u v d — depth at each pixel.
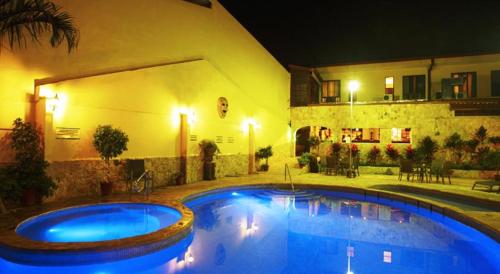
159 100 12.62
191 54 14.70
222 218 9.61
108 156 10.09
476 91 21.92
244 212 10.43
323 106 21.64
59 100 9.45
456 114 18.28
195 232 8.10
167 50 13.49
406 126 19.31
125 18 11.78
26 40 8.96
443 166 14.52
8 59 8.64
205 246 7.05
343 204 11.76
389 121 19.70
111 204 9.16
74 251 5.59
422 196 12.08
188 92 13.96
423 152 18.08
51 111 9.20
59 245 5.69
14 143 8.38
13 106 8.72
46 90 9.15
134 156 11.65
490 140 17.34
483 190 11.98
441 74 22.84
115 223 8.05
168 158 12.98
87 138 10.21
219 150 15.07
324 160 19.75
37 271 5.55
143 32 12.47
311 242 7.40
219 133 15.86
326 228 8.62
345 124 20.83
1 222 7.01
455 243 7.41
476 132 17.75
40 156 8.91
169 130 13.05
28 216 7.50
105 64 11.05
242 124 17.66
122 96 11.26
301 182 14.44
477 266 6.05
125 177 11.34
